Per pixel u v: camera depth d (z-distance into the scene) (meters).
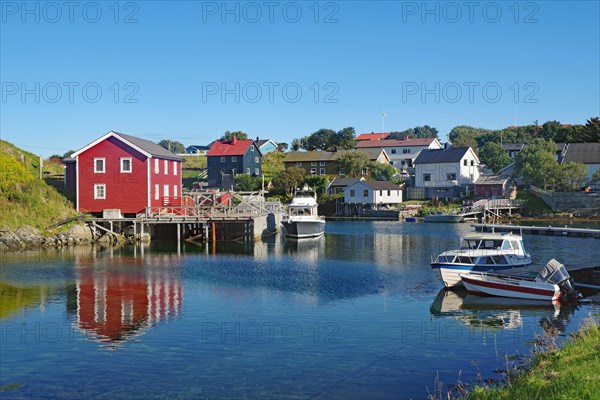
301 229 56.72
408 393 15.48
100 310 24.28
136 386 15.97
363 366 17.59
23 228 47.03
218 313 23.97
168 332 21.08
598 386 12.59
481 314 24.25
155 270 34.88
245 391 15.64
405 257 41.97
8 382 16.19
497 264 30.75
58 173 67.31
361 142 127.88
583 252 44.62
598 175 82.56
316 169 108.88
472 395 14.22
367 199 90.81
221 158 99.38
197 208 53.97
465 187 93.75
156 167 53.72
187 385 16.05
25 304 25.31
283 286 29.94
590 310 25.06
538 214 81.75
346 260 40.16
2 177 50.19
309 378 16.59
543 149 90.75
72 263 37.53
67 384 16.08
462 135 164.50
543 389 13.29
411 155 120.62
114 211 51.12
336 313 24.19
